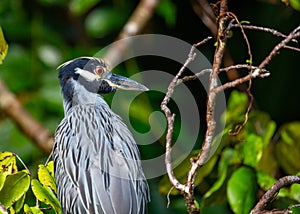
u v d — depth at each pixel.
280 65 14.95
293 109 15.02
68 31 15.06
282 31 14.99
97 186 8.80
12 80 13.35
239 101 10.70
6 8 13.91
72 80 10.19
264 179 9.91
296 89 14.97
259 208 7.61
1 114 12.91
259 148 10.14
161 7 13.35
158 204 12.55
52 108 13.23
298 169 10.91
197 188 11.73
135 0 14.21
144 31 14.72
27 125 12.60
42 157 12.66
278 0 14.26
